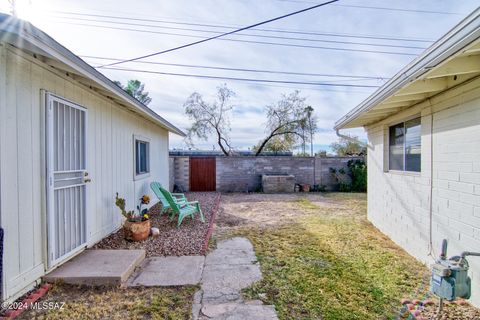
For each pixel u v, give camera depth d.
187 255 3.82
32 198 2.74
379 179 5.28
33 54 2.70
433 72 2.38
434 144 3.27
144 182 6.86
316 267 3.39
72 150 3.50
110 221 4.74
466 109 2.67
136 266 3.35
